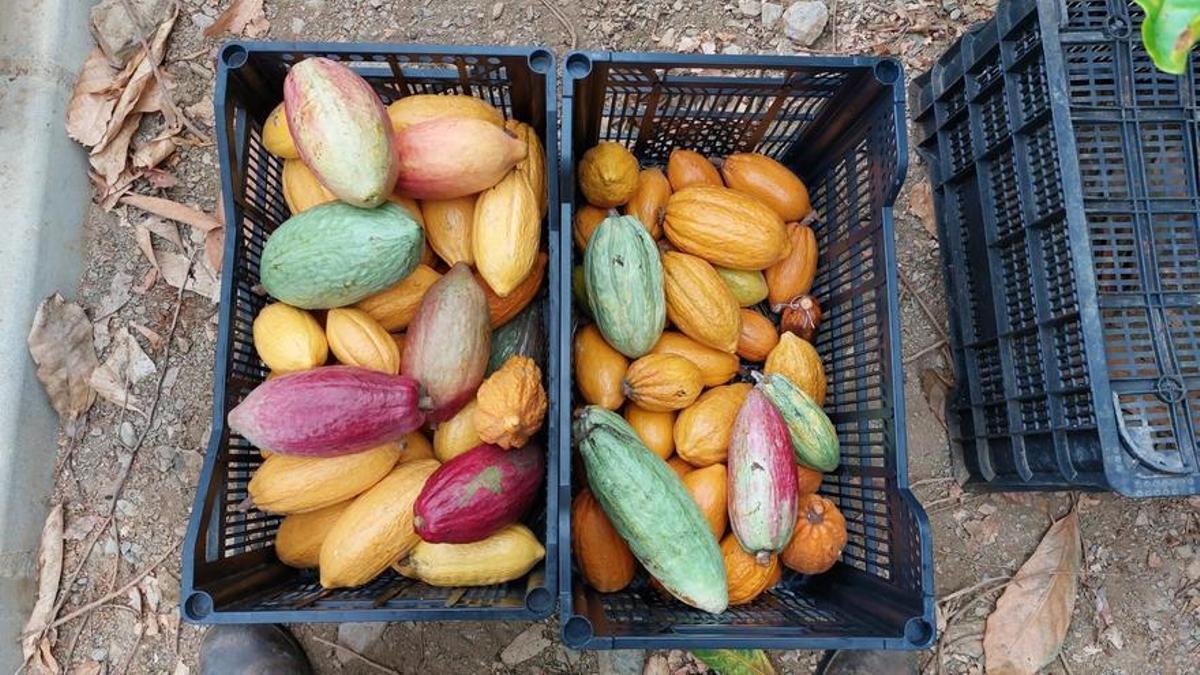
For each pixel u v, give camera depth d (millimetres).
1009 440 1522
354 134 1037
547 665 1631
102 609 1606
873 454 1366
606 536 1210
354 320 1160
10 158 1593
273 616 1076
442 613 1085
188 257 1694
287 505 1151
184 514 1640
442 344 1114
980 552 1689
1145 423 1274
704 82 1324
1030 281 1404
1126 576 1699
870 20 1805
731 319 1310
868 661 1620
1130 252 1365
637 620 1190
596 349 1302
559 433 1124
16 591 1568
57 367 1608
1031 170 1400
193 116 1721
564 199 1179
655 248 1247
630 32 1778
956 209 1652
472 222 1208
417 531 1077
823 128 1448
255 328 1186
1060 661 1677
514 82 1297
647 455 1156
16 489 1561
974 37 1545
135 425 1648
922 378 1716
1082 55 1380
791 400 1254
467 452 1130
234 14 1736
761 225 1323
